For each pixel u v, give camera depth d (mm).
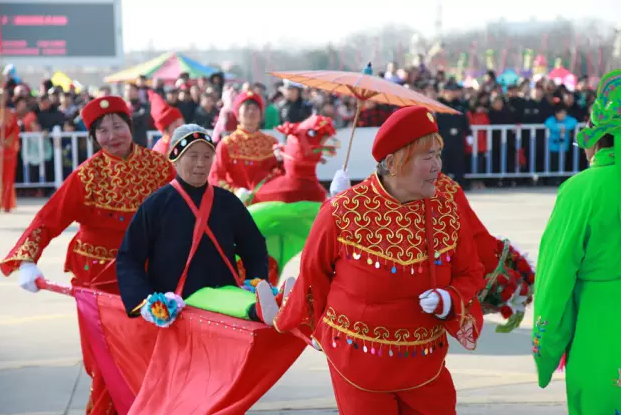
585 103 19297
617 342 4016
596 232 4031
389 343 3670
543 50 39594
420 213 3672
